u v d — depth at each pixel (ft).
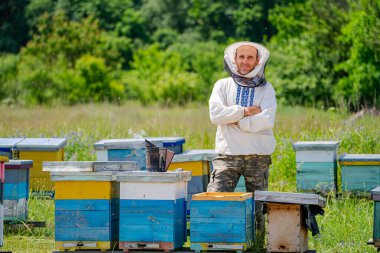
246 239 27.84
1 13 210.18
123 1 221.05
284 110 85.56
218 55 182.39
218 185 31.71
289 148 53.78
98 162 28.84
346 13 138.82
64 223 28.96
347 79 121.19
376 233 28.48
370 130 55.72
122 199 28.43
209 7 209.56
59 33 185.47
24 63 173.68
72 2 212.84
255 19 193.77
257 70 31.91
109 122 73.51
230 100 31.96
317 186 42.75
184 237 29.37
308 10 142.82
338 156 45.55
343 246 32.35
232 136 31.50
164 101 165.68
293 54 135.74
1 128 66.08
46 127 69.87
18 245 34.17
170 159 29.19
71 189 28.96
